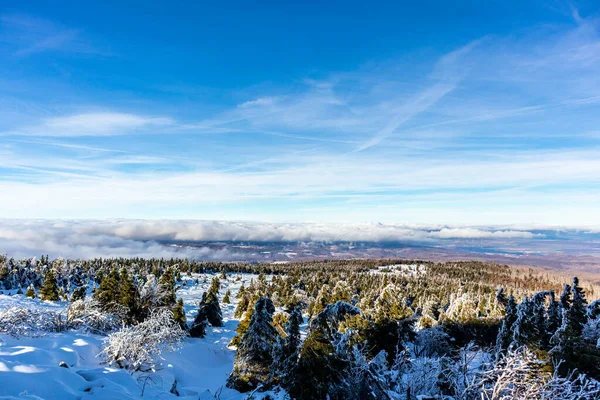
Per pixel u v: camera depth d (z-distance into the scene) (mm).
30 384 9359
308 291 86125
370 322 21266
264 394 11570
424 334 22922
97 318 21172
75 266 100062
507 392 8773
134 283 32688
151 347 17094
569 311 21812
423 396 8938
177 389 14867
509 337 18562
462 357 9117
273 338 17328
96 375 11961
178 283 103562
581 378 7996
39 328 17641
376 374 9922
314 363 10977
